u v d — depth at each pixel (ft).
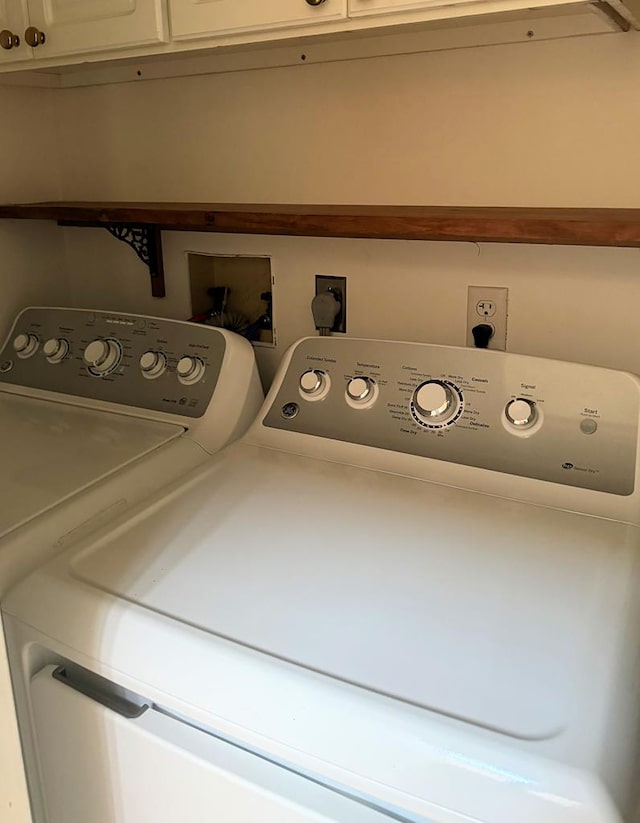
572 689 2.10
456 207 4.01
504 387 3.47
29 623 2.63
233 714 2.18
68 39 3.80
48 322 4.76
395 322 4.42
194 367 4.15
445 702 2.06
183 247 5.04
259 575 2.66
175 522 3.04
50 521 3.01
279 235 4.58
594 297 3.84
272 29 3.25
